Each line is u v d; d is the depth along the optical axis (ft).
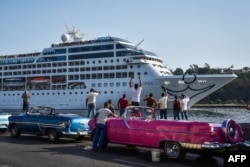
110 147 46.85
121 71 178.70
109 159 36.60
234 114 192.85
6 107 222.69
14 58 221.46
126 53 177.78
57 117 50.83
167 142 36.88
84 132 50.52
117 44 181.27
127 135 40.83
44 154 39.19
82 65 191.72
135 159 37.01
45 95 205.16
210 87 162.81
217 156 39.04
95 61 187.32
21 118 56.18
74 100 193.88
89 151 42.47
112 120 43.01
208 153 36.58
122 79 177.99
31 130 54.80
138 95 63.16
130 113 42.91
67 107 196.65
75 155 38.86
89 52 189.98
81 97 191.11
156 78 168.86
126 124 41.06
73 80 194.39
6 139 54.75
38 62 209.97
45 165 32.24
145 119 41.04
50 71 204.64
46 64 206.69
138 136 39.58
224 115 180.04
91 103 69.00
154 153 35.96
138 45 183.21
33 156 37.60
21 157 36.76
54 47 204.64
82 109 192.65
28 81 214.07
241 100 413.80
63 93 198.29
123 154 40.55
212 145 32.86
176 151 36.04
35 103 208.44
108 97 181.27
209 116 168.04
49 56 205.26
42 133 53.31
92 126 47.91
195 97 165.48
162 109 64.03
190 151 35.50
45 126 52.08
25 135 61.87
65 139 55.93
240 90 423.64
